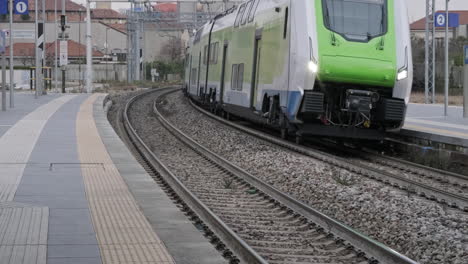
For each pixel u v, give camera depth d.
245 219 10.52
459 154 16.89
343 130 18.69
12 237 7.86
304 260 8.05
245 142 21.80
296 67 18.31
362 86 18.23
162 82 83.69
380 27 18.58
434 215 10.45
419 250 8.64
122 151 17.02
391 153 20.33
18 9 31.62
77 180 12.25
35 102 37.19
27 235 7.97
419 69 53.09
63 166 13.95
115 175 12.94
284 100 19.27
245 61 24.86
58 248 7.44
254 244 8.84
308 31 18.16
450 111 30.53
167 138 23.97
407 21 19.03
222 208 11.34
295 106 18.36
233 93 26.92
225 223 9.87
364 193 12.18
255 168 16.56
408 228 9.72
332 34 18.14
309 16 18.33
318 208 11.68
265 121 22.44
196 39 40.72
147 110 38.06
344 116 18.77
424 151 18.53
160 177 14.27
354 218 10.77
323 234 9.39
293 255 8.21
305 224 10.09
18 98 41.62
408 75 18.38
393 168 16.55
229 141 22.47
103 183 11.98
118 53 100.81
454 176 14.67
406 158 19.08
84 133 20.88
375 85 18.16
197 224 9.87
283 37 19.66
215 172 15.86
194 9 59.75
